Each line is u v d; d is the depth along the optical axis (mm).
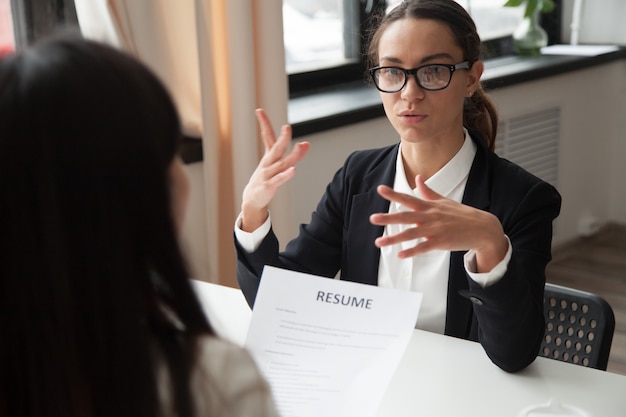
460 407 1189
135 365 573
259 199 1379
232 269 2504
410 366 1312
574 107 3787
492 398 1214
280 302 1182
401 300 1151
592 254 3859
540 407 1184
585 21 4059
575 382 1262
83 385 562
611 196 4090
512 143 3518
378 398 1067
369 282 1495
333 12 3234
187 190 656
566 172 3846
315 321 1162
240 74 2320
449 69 1363
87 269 553
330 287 1181
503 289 1192
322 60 3236
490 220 1139
